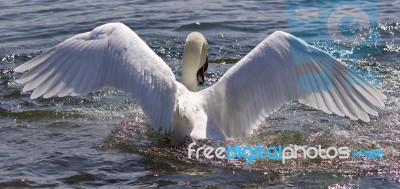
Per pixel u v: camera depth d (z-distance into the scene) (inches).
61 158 437.1
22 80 423.5
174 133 441.1
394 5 852.6
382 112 520.7
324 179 405.1
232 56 682.2
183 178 405.7
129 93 419.5
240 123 434.9
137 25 781.9
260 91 425.1
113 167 423.8
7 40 738.2
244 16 817.5
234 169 419.8
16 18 821.2
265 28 773.3
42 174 412.5
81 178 406.3
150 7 863.1
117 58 421.1
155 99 415.5
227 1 893.8
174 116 429.1
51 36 751.7
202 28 772.6
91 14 832.3
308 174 412.8
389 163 429.7
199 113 437.4
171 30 764.0
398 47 698.8
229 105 433.4
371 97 419.2
